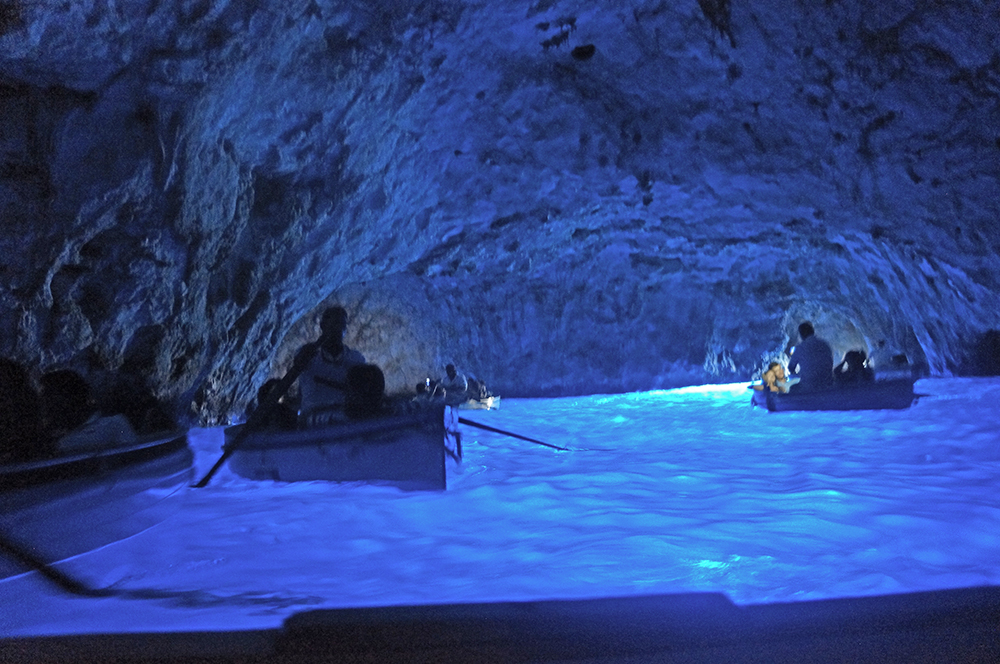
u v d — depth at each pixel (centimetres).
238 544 479
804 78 1228
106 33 702
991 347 1503
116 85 748
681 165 1451
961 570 362
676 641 272
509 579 373
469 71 1198
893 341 1823
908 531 439
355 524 522
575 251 1766
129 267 865
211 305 1036
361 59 1022
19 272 760
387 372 1827
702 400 1555
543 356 1881
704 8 1167
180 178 862
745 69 1244
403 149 1244
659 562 395
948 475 613
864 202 1412
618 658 256
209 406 1131
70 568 434
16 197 734
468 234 1556
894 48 1128
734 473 666
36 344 812
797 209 1526
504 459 800
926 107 1180
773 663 246
